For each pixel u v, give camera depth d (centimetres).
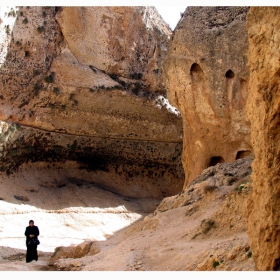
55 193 2238
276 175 649
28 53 2245
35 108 2281
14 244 1722
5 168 2150
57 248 1530
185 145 1980
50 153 2400
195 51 1809
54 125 2352
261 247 676
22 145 2234
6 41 2147
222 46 1764
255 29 738
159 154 2675
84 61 2452
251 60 757
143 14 2600
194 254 962
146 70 2609
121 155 2609
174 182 2706
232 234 1041
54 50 2352
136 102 2520
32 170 2314
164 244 1138
